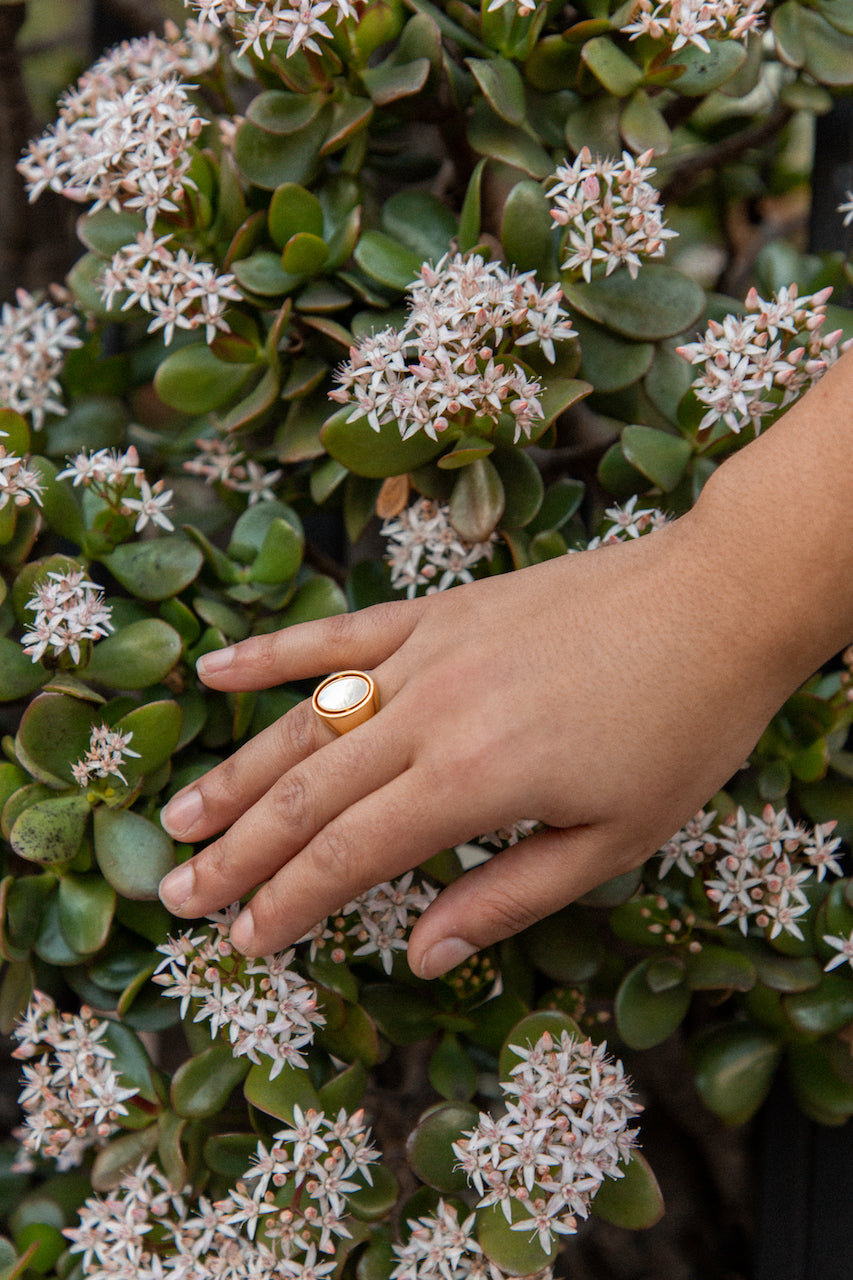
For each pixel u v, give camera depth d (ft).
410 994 2.12
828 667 2.34
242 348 2.19
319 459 2.21
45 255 2.76
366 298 2.12
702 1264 2.48
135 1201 2.05
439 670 1.91
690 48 2.10
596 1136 1.97
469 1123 2.02
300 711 1.99
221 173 2.15
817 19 2.18
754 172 2.56
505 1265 1.96
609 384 2.11
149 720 2.03
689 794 1.90
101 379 2.41
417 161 2.33
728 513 1.86
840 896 2.06
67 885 2.06
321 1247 1.99
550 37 2.11
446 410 2.02
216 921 2.03
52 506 2.12
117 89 2.30
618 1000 2.07
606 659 1.87
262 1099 1.99
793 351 2.01
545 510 2.20
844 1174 2.24
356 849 1.90
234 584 2.18
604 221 2.06
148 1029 2.10
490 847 2.14
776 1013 2.12
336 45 2.09
